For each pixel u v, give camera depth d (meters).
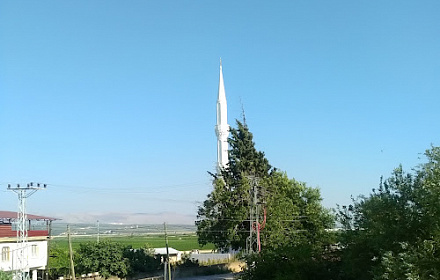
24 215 48.53
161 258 69.62
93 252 60.66
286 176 63.56
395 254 15.62
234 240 57.78
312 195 62.09
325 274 23.73
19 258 46.28
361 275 19.12
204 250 113.19
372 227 17.34
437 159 15.76
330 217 58.41
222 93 90.81
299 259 24.92
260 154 65.88
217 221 60.44
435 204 14.59
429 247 14.15
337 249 24.67
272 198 58.72
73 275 46.84
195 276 66.06
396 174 16.94
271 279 25.19
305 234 58.25
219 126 89.81
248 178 58.53
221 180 62.03
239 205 59.62
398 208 16.25
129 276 61.31
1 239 47.47
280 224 56.09
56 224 150.25
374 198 17.03
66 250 66.75
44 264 53.31
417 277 13.69
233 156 65.06
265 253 27.08
